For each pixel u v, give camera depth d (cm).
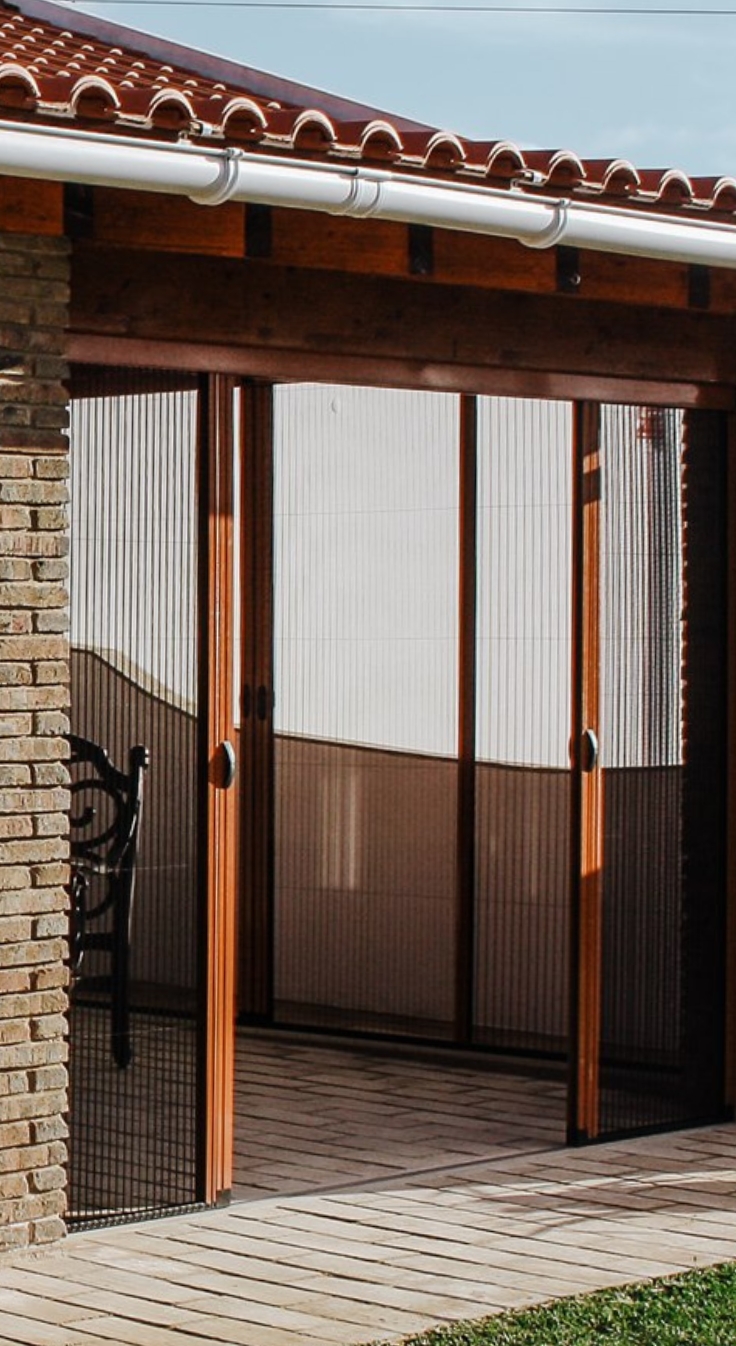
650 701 830
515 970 991
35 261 648
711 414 851
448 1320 578
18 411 646
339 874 1052
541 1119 861
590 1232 677
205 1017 707
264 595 1077
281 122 620
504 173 665
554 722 981
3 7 1083
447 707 1019
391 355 749
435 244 726
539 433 987
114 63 959
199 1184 706
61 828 655
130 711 709
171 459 705
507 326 781
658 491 832
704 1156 792
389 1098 905
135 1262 642
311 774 1062
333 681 1056
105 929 723
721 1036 857
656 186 709
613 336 811
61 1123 656
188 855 710
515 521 996
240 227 679
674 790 838
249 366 713
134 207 661
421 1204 714
